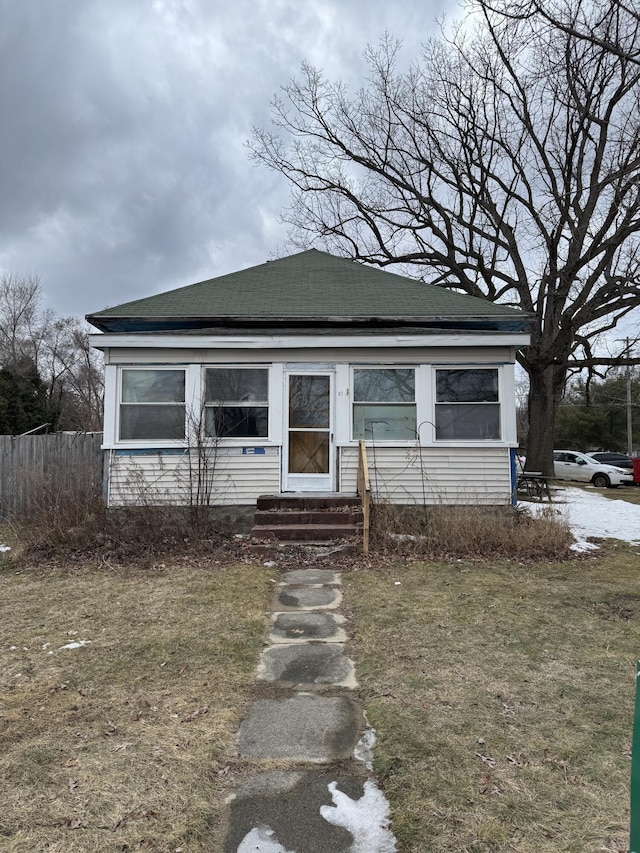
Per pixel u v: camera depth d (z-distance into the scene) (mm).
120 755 3025
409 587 6480
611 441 46406
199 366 9367
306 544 8086
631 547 9055
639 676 1947
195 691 3854
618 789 2695
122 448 9227
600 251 18391
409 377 9547
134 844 2342
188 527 8766
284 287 10898
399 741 3146
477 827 2422
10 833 2398
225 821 2508
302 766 2943
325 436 9516
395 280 11414
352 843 2359
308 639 4918
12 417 25000
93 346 9117
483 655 4441
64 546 8203
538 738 3174
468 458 9398
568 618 5379
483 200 22500
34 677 4086
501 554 8070
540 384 20391
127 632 5062
